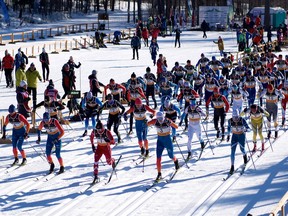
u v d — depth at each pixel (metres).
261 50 56.25
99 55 52.88
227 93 27.48
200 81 30.58
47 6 109.25
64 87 29.84
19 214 16.19
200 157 21.72
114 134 25.38
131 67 44.72
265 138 24.72
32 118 26.08
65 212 16.23
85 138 24.84
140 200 17.11
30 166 20.94
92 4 129.75
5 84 38.19
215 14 79.12
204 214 15.64
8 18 87.31
